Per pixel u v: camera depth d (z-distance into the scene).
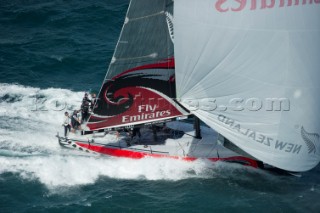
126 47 105.75
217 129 101.62
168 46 104.50
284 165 99.25
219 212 94.94
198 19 97.19
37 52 161.38
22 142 114.06
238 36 95.56
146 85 107.88
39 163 107.50
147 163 109.69
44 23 180.00
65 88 143.50
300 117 96.62
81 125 112.44
